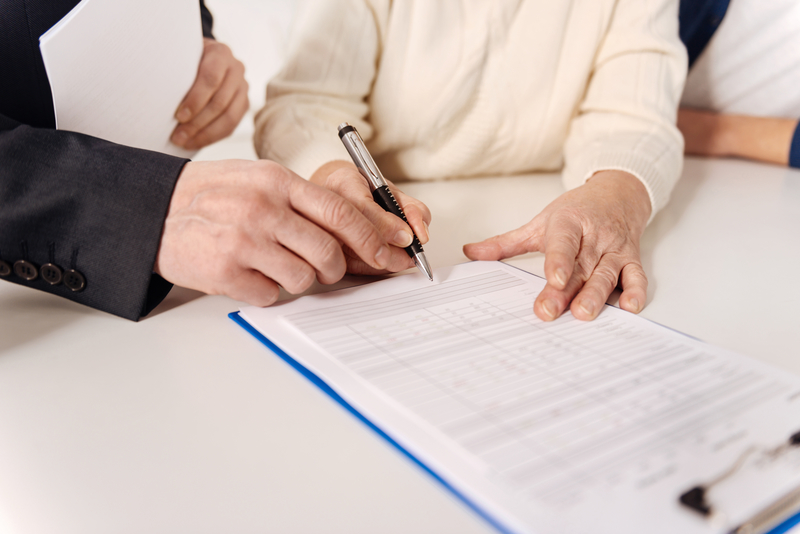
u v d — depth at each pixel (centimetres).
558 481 25
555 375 35
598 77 94
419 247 51
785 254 61
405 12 86
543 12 88
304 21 88
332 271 45
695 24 125
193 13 64
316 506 25
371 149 100
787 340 42
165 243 43
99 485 26
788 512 24
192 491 26
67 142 45
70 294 46
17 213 44
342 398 33
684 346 39
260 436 30
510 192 89
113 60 53
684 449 28
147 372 37
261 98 158
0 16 55
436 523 24
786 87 123
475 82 91
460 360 37
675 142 79
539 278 53
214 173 44
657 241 65
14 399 34
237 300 47
